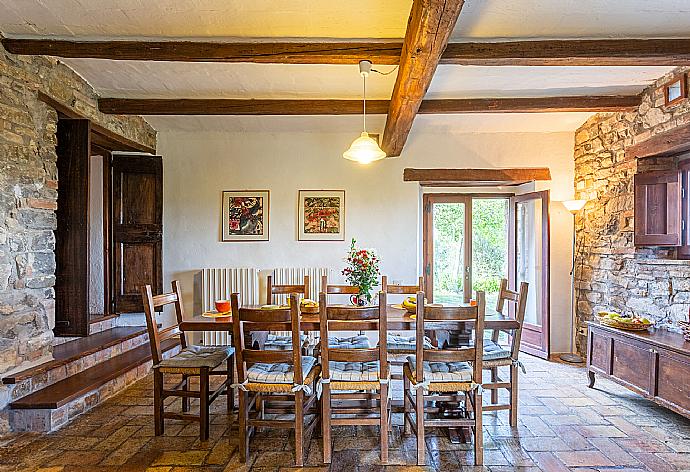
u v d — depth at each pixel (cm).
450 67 402
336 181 597
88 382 395
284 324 310
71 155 443
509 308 652
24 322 375
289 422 301
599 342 439
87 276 444
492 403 395
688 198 413
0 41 357
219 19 330
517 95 473
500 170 595
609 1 299
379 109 492
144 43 363
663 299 424
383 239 595
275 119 560
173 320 592
